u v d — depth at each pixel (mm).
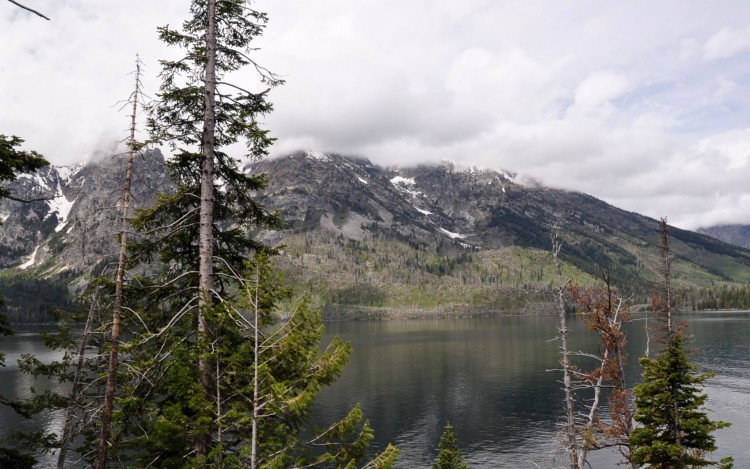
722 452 59969
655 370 22062
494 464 62406
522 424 78000
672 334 28016
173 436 10812
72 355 21781
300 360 11820
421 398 95875
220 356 11898
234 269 14164
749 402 80625
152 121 13484
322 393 101875
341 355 11789
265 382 11469
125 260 13422
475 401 92625
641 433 21797
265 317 11977
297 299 12453
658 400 21375
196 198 14180
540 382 106125
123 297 13664
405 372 122750
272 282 12367
